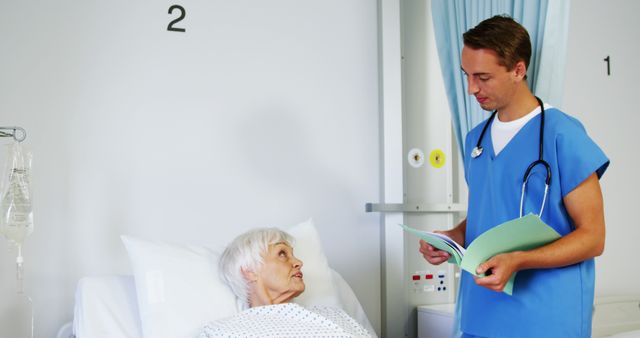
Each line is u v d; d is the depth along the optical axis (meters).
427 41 2.79
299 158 2.59
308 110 2.62
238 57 2.52
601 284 2.92
